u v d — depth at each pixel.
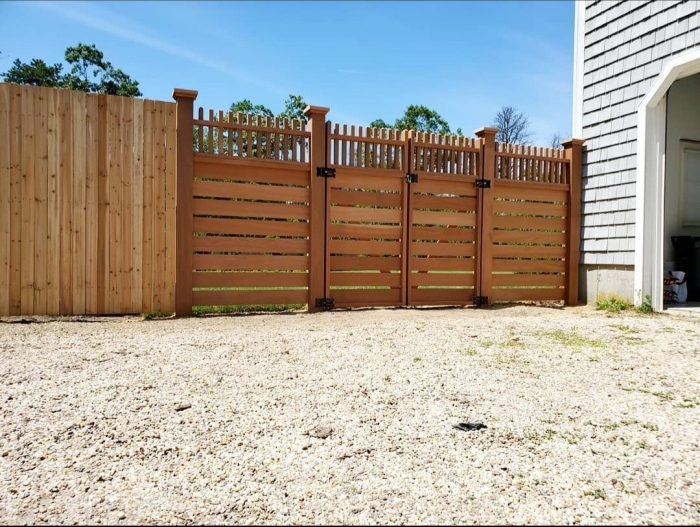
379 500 1.67
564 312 6.52
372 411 2.52
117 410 2.49
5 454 2.00
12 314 4.89
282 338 4.30
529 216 7.23
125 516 1.57
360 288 6.41
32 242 4.95
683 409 2.61
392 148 6.51
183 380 3.01
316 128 6.06
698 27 5.73
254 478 1.82
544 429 2.31
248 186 5.78
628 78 6.68
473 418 2.44
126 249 5.28
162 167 5.39
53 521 1.54
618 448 2.11
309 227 6.08
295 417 2.43
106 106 5.16
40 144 4.94
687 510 1.61
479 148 6.90
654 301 6.45
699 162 8.06
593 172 7.27
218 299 5.70
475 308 6.77
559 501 1.67
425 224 6.66
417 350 3.91
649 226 6.45
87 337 4.21
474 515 1.58
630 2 6.63
